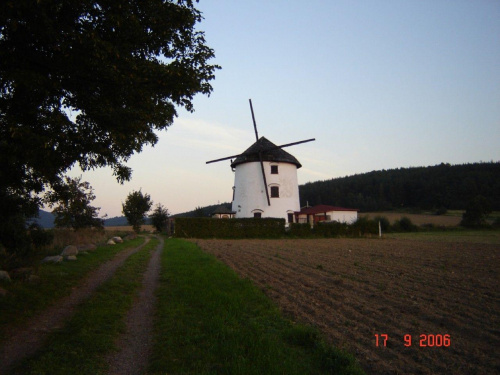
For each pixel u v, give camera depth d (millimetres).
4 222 14211
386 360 5664
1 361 5621
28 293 9422
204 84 10008
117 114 8953
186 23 9461
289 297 9781
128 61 8414
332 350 5668
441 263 16891
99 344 6289
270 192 45719
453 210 96312
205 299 9164
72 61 7820
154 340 6633
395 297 9695
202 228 39406
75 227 31250
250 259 18484
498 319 7695
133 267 15469
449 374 5168
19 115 7746
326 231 42531
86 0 7449
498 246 27984
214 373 4992
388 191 116750
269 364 5168
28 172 9625
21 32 7418
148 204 59844
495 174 103000
